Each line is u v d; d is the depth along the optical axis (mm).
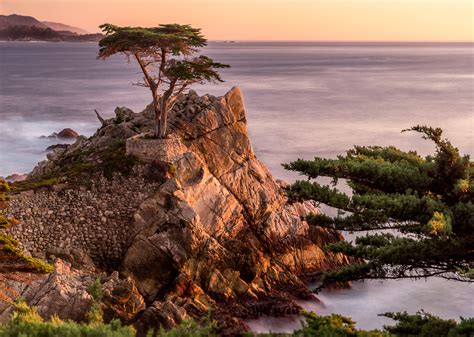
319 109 113875
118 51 38125
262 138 80188
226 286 32781
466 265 16094
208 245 33594
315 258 37844
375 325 31703
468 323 15117
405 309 33312
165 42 36906
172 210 33938
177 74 37125
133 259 33188
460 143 80250
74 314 25688
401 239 16453
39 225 33594
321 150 73688
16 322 16562
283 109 112688
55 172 38188
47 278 27375
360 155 18984
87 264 33125
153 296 32125
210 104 41000
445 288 35750
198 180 36500
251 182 38844
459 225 15906
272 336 15523
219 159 39281
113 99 123438
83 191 35094
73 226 34250
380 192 17500
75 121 93938
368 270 16547
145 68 38594
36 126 88562
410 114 108750
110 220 34906
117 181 35750
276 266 36031
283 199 39344
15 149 71375
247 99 129000
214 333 16953
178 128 39344
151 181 36000
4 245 27516
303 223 38406
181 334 15883
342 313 33094
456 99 134250
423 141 81750
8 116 98312
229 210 36406
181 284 31703
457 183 16672
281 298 33312
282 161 66562
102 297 27109
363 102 126938
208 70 38625
